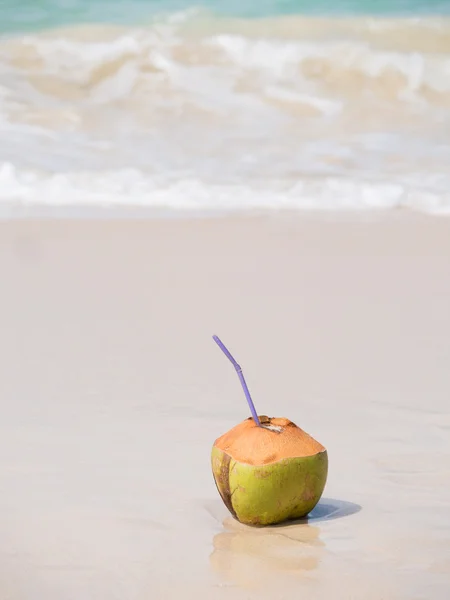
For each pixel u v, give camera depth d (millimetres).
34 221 13070
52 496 4297
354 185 15000
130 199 14555
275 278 9914
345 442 5105
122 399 5965
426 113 19797
